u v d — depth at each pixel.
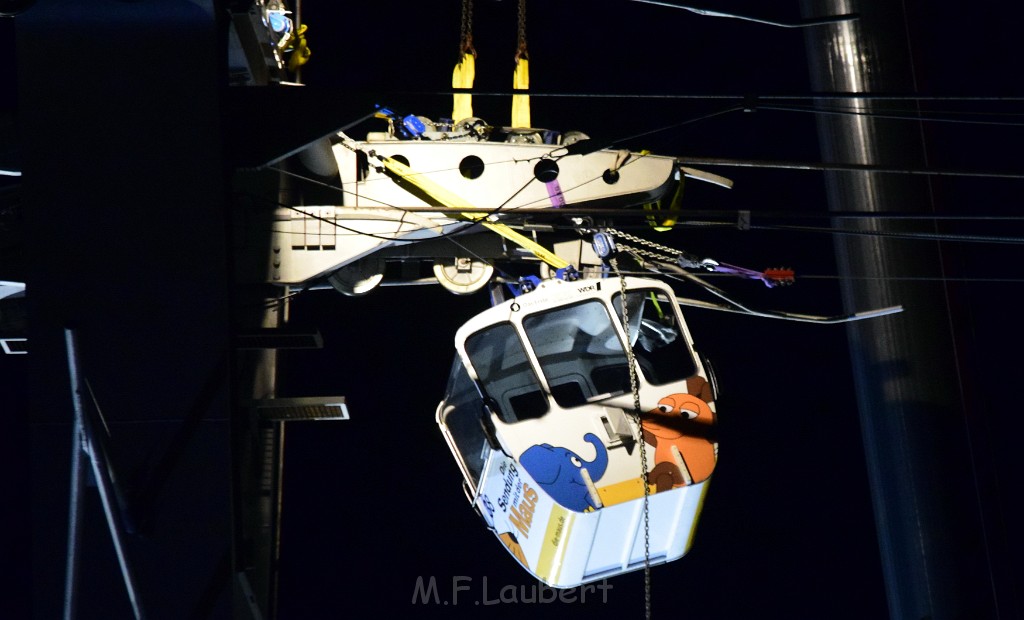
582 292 27.58
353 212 29.05
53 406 21.62
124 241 21.92
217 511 21.36
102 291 21.81
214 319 21.78
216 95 22.14
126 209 21.98
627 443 26.66
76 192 22.02
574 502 26.19
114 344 21.69
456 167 29.56
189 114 22.12
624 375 28.02
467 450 29.75
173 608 21.17
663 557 27.73
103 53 22.23
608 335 27.86
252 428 28.09
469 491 29.73
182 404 21.56
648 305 29.23
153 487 21.19
